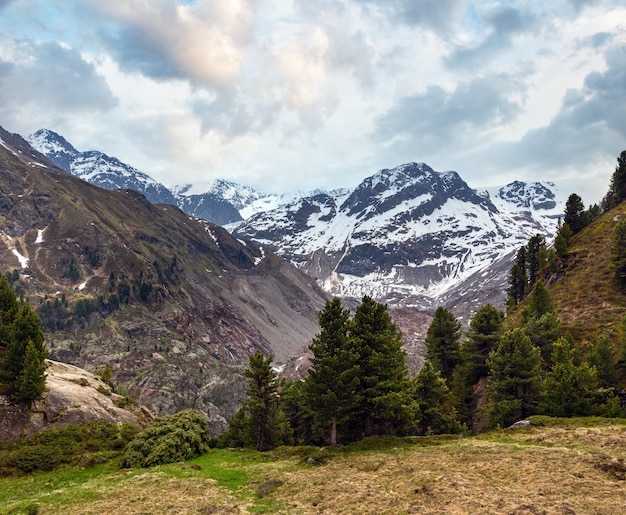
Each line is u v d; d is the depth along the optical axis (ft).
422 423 207.31
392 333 190.08
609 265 325.83
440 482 106.73
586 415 183.01
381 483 113.39
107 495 119.85
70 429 185.78
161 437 172.65
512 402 198.49
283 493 115.34
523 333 210.18
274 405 188.85
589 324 284.82
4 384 191.21
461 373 265.34
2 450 168.04
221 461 161.79
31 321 204.64
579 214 476.13
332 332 174.29
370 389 170.50
